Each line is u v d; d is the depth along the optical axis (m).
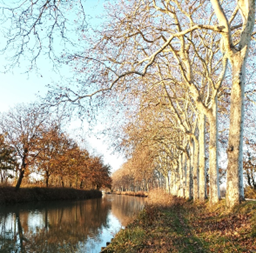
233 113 10.90
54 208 32.59
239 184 10.98
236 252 7.27
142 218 15.30
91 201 50.03
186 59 14.48
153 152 31.70
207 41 17.42
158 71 18.86
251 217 9.42
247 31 10.64
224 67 14.38
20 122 35.56
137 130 23.25
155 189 35.84
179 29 13.48
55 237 16.58
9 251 13.35
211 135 14.93
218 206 13.66
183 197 29.89
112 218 25.20
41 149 35.88
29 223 21.00
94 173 67.25
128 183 108.69
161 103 19.55
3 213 25.42
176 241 9.43
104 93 14.05
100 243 15.19
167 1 12.83
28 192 37.28
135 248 9.20
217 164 15.02
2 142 36.22
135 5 14.13
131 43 15.73
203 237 9.61
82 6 7.55
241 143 10.90
